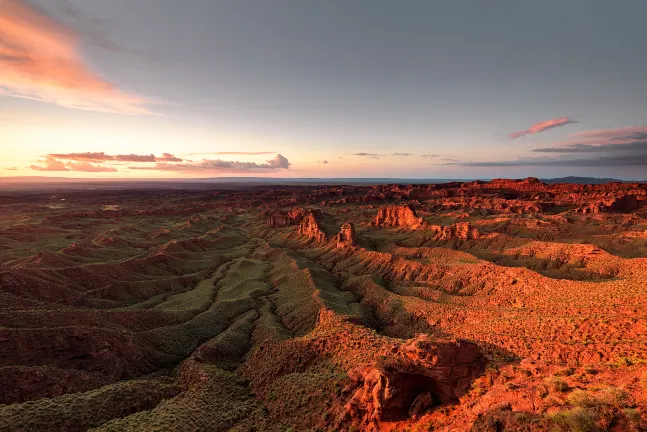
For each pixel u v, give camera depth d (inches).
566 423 839.1
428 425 1189.1
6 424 1599.4
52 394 2127.2
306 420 1669.5
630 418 812.0
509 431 900.0
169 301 4431.6
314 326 3078.2
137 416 1791.3
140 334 2928.2
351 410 1454.2
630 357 1242.6
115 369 2532.0
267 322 3339.1
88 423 1765.5
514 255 4960.6
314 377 1978.3
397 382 1326.3
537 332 1828.2
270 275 5472.4
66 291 3919.8
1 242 7126.0
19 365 2239.2
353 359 2031.3
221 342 2942.9
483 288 3590.1
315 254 6815.9
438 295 3671.3
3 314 2625.5
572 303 2384.4
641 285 2316.7
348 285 4638.3
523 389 1102.4
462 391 1261.1
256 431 1738.4
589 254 4252.0
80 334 2561.5
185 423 1720.0
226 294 4603.8
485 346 1780.3
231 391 2201.0
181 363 2728.8
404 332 2974.9
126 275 4963.1
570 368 1182.3
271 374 2284.7
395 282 4517.7
